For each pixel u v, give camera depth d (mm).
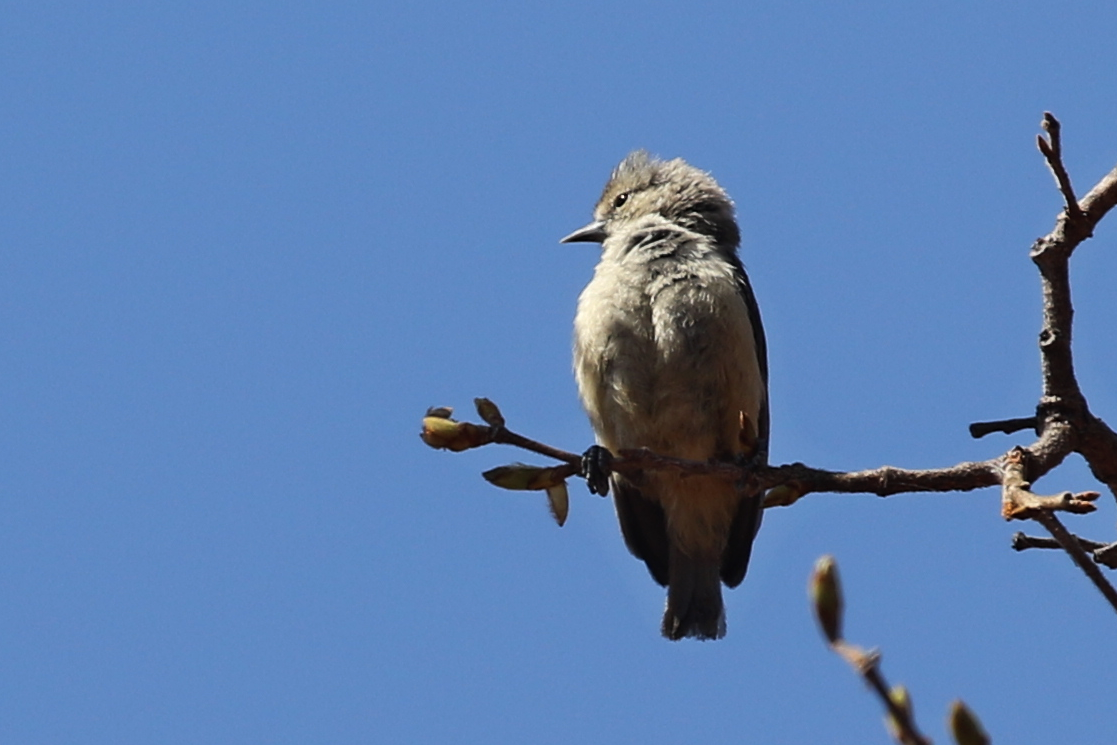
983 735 4152
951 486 8156
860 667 4035
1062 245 8094
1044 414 8180
